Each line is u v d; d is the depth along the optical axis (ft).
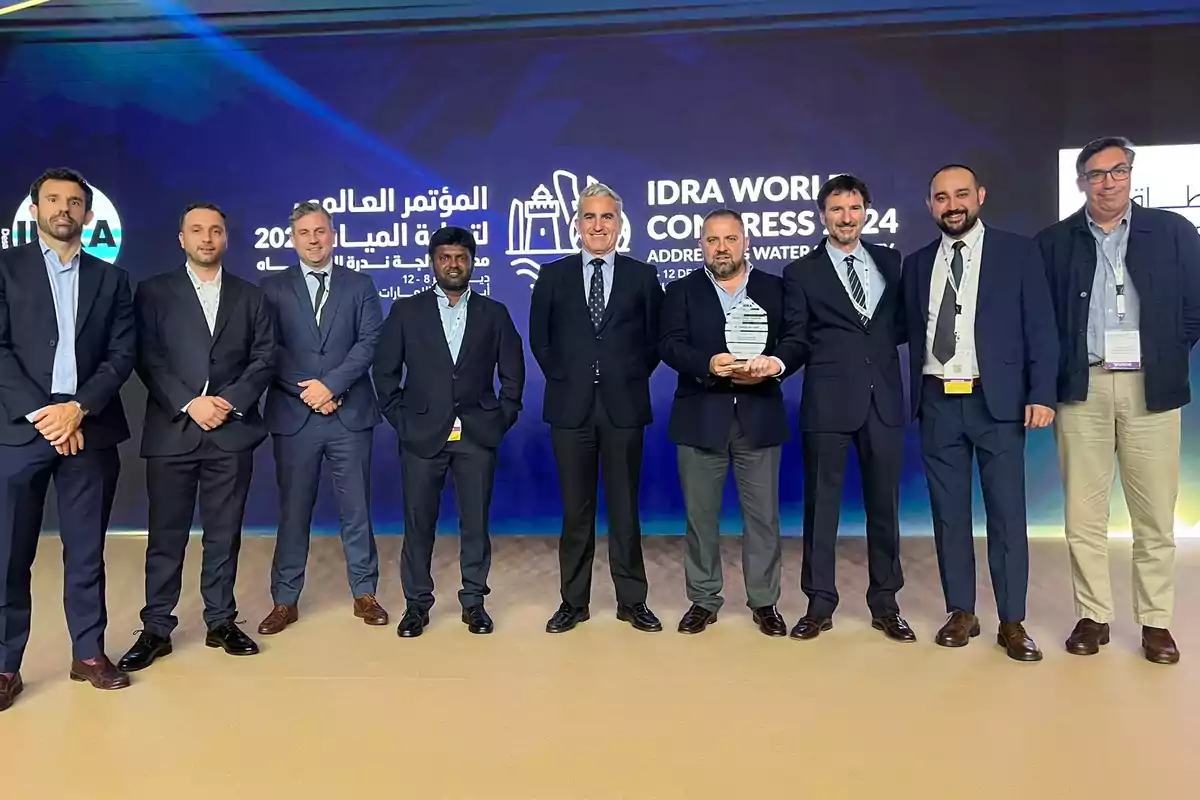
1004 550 8.30
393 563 12.63
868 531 8.95
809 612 9.05
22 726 6.78
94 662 7.61
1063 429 8.47
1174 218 8.04
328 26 13.89
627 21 13.64
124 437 7.93
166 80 14.06
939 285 8.49
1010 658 8.11
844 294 8.70
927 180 13.30
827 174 13.48
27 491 7.27
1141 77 12.85
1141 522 8.19
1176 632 8.84
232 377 8.59
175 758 6.23
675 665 8.04
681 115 13.65
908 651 8.36
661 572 11.87
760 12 13.46
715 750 6.28
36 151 14.20
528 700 7.23
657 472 14.07
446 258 8.97
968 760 6.08
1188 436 13.20
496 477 14.24
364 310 9.75
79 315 7.52
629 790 5.72
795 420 13.94
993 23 13.07
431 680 7.72
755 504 9.03
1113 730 6.53
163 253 14.17
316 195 14.11
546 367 9.21
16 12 13.97
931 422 8.58
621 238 13.83
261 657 8.39
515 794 5.69
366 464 9.89
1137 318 8.04
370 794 5.70
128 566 12.28
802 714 6.89
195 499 8.57
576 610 9.31
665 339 8.96
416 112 13.96
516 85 13.83
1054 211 13.09
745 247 9.02
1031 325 8.21
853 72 13.38
